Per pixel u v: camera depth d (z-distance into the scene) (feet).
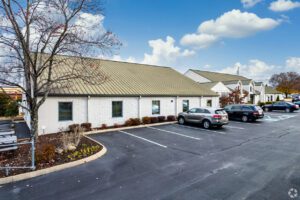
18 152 26.99
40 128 40.14
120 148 31.37
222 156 27.40
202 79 127.95
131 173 21.30
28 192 17.10
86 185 18.43
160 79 75.72
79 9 32.19
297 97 187.32
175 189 17.63
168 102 64.39
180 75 91.04
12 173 20.25
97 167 23.00
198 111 52.39
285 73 198.49
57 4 30.63
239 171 21.81
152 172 21.58
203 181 19.26
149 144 34.01
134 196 16.44
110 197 16.28
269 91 189.88
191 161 25.25
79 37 32.48
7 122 55.98
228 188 17.79
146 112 58.29
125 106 53.57
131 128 49.78
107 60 74.33
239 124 58.34
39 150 24.45
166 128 49.90
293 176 20.36
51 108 41.70
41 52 31.63
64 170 21.98
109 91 50.72
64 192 17.11
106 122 49.80
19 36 28.40
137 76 70.13
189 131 46.11
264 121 65.41
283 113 93.15
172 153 28.81
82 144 31.55
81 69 40.52
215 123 48.08
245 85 136.26
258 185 18.35
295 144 34.40
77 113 45.32
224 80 136.98
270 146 32.99
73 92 44.29
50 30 30.42
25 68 30.32
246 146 32.99
